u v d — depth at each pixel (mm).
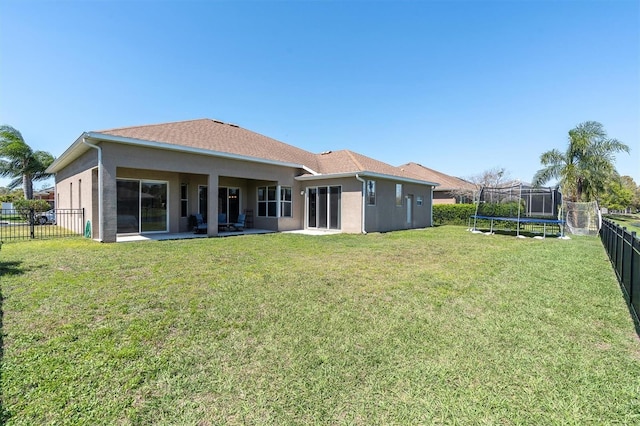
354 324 3678
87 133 9219
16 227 15266
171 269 6227
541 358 2979
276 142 18422
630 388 2512
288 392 2387
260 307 4168
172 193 13414
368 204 14859
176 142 11664
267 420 2088
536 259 8227
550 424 2090
